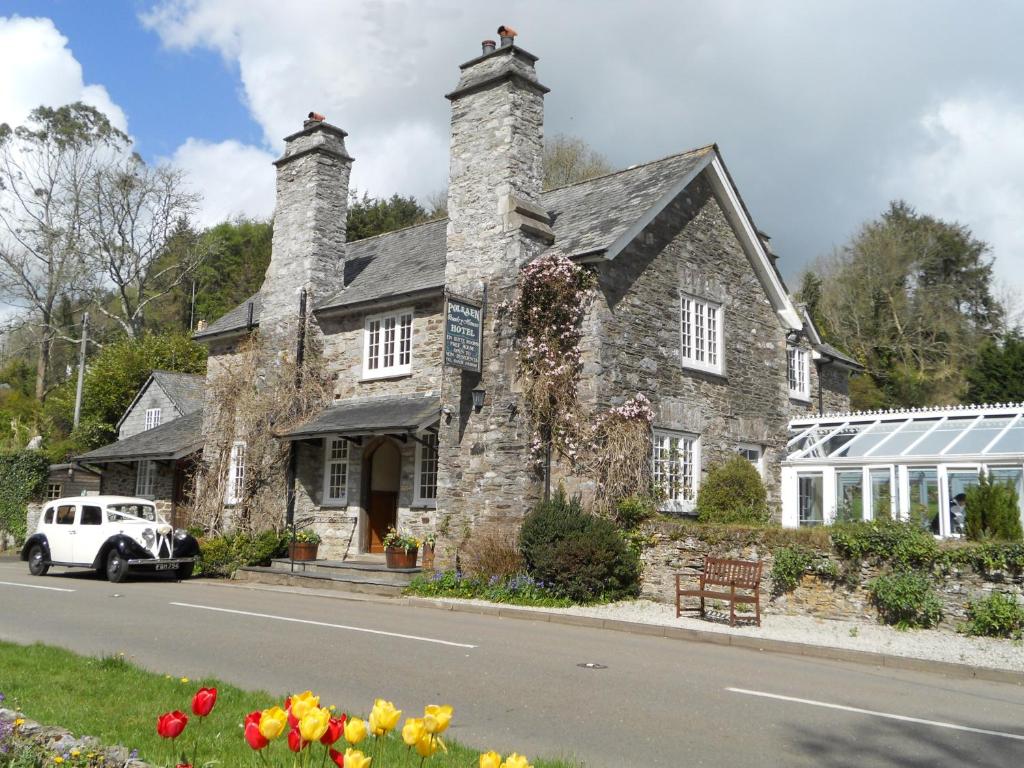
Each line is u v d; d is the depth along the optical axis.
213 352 24.77
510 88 17.61
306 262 21.72
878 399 38.06
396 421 17.33
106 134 42.31
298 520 20.83
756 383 20.19
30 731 5.12
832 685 8.61
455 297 16.33
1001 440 16.14
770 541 13.46
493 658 9.27
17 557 26.34
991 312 44.91
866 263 44.06
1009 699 8.37
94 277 42.47
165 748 5.37
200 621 11.69
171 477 26.09
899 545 12.23
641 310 17.14
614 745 6.16
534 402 15.80
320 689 7.58
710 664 9.53
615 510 15.38
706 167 19.22
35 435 35.19
